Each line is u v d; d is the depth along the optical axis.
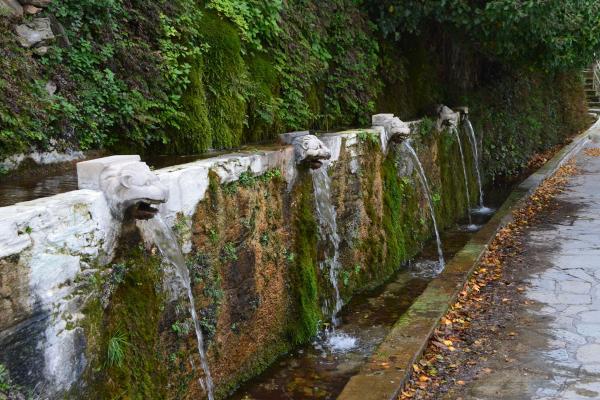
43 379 2.51
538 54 10.09
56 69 4.41
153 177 3.09
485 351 4.42
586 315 5.00
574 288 5.69
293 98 6.60
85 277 2.78
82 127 4.52
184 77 5.06
